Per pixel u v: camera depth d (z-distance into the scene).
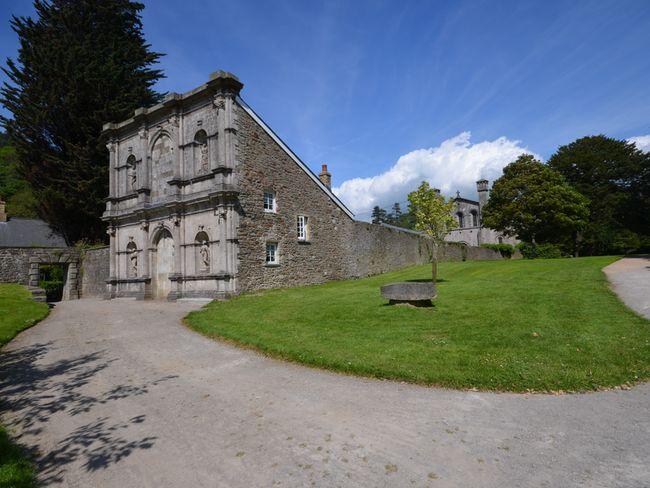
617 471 3.46
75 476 3.81
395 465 3.69
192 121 19.25
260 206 19.03
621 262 18.67
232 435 4.51
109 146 23.77
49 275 31.19
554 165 43.84
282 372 6.88
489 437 4.19
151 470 3.85
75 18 28.47
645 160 39.41
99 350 8.95
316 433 4.45
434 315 9.71
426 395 5.52
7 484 3.58
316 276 22.47
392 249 30.78
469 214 58.09
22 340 10.11
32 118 25.67
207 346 9.02
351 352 7.41
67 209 27.03
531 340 7.35
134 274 21.88
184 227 19.16
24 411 5.56
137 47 30.66
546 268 18.59
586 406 4.95
